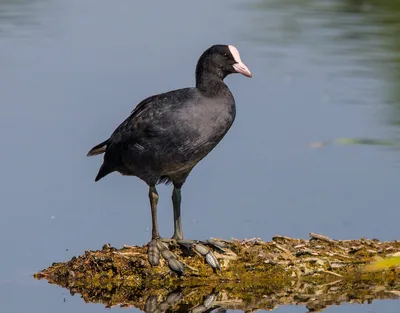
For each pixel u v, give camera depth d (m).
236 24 28.22
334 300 11.48
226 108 12.41
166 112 12.12
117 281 12.12
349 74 22.69
